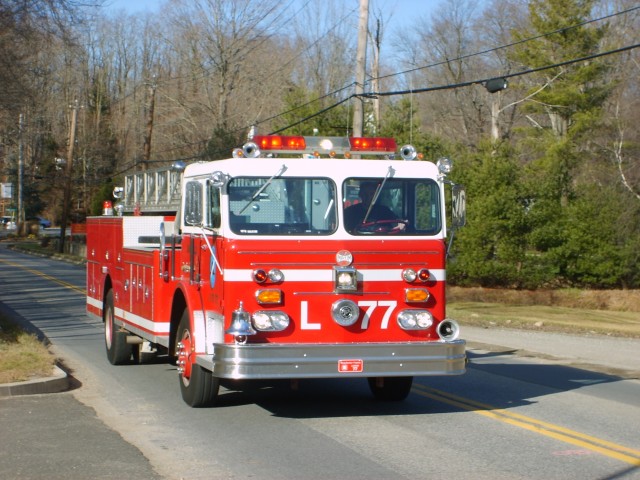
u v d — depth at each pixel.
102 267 14.44
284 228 8.90
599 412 9.92
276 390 11.28
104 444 7.95
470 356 15.62
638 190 38.09
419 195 9.35
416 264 9.16
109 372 12.70
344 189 9.11
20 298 27.88
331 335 8.88
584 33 45.72
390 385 10.36
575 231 33.25
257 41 53.41
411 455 7.65
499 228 32.44
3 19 19.77
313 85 55.56
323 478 6.84
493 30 60.22
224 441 8.18
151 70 67.31
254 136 9.79
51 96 67.88
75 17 20.89
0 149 37.16
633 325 23.59
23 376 10.99
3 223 100.75
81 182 74.75
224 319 8.70
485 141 34.94
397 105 32.81
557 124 48.81
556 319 24.38
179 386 11.43
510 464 7.36
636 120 43.53
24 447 7.78
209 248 9.16
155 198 13.23
